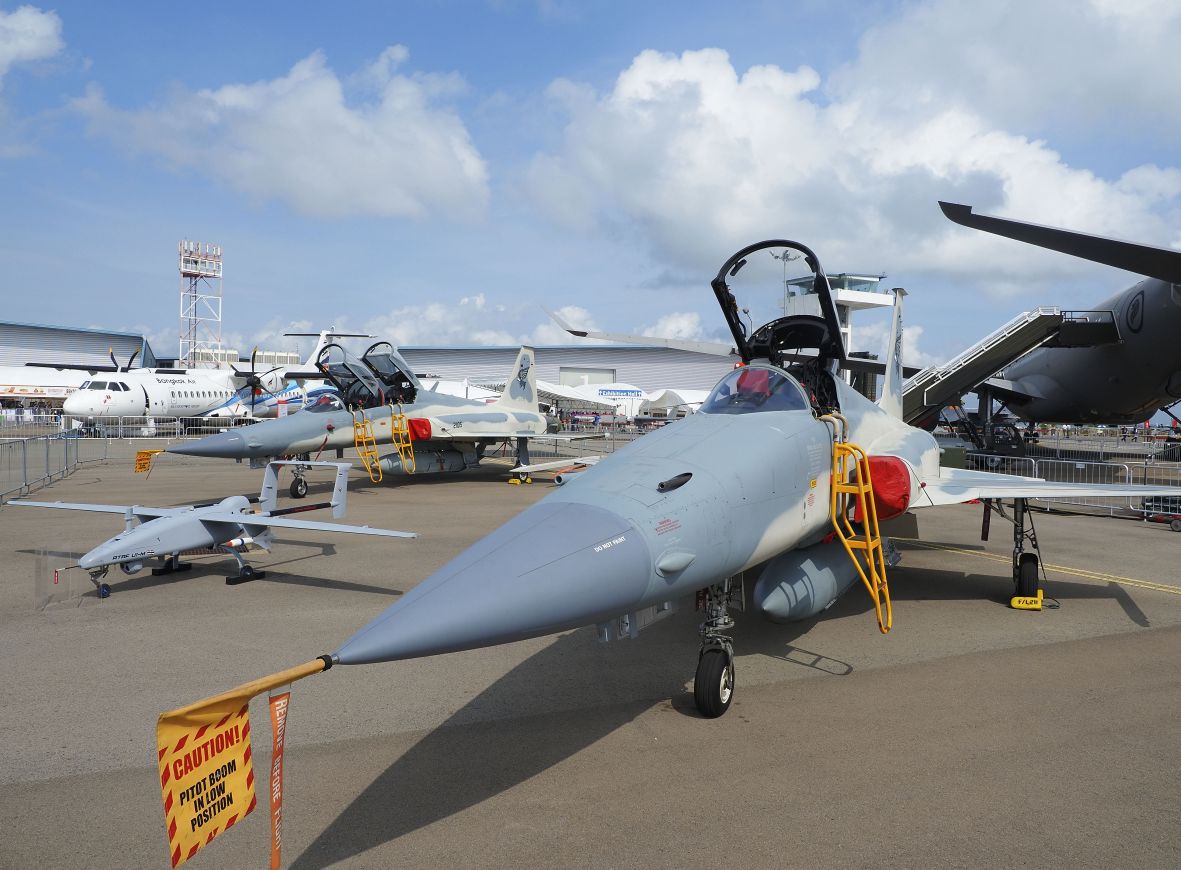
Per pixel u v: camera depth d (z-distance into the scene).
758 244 6.61
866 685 5.61
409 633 3.21
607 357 104.88
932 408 23.86
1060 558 10.90
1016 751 4.45
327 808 3.76
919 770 4.20
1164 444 44.25
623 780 4.07
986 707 5.16
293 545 11.22
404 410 18.64
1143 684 5.64
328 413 17.17
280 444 16.02
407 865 3.26
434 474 22.52
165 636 6.75
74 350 96.19
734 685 5.54
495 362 105.06
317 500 16.38
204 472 22.98
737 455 5.09
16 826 3.60
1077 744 4.55
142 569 9.49
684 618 7.48
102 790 3.97
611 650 6.41
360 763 4.27
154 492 17.41
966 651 6.48
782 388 6.16
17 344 92.81
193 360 78.12
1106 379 26.36
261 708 5.12
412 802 3.82
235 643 6.56
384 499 16.80
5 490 16.97
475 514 14.38
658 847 3.41
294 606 7.82
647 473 4.69
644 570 4.03
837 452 6.17
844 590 6.45
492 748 4.47
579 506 4.26
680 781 4.05
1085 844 3.45
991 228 12.86
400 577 9.14
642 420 54.72
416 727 4.78
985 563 10.49
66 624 7.14
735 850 3.38
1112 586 9.04
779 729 4.78
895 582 9.26
